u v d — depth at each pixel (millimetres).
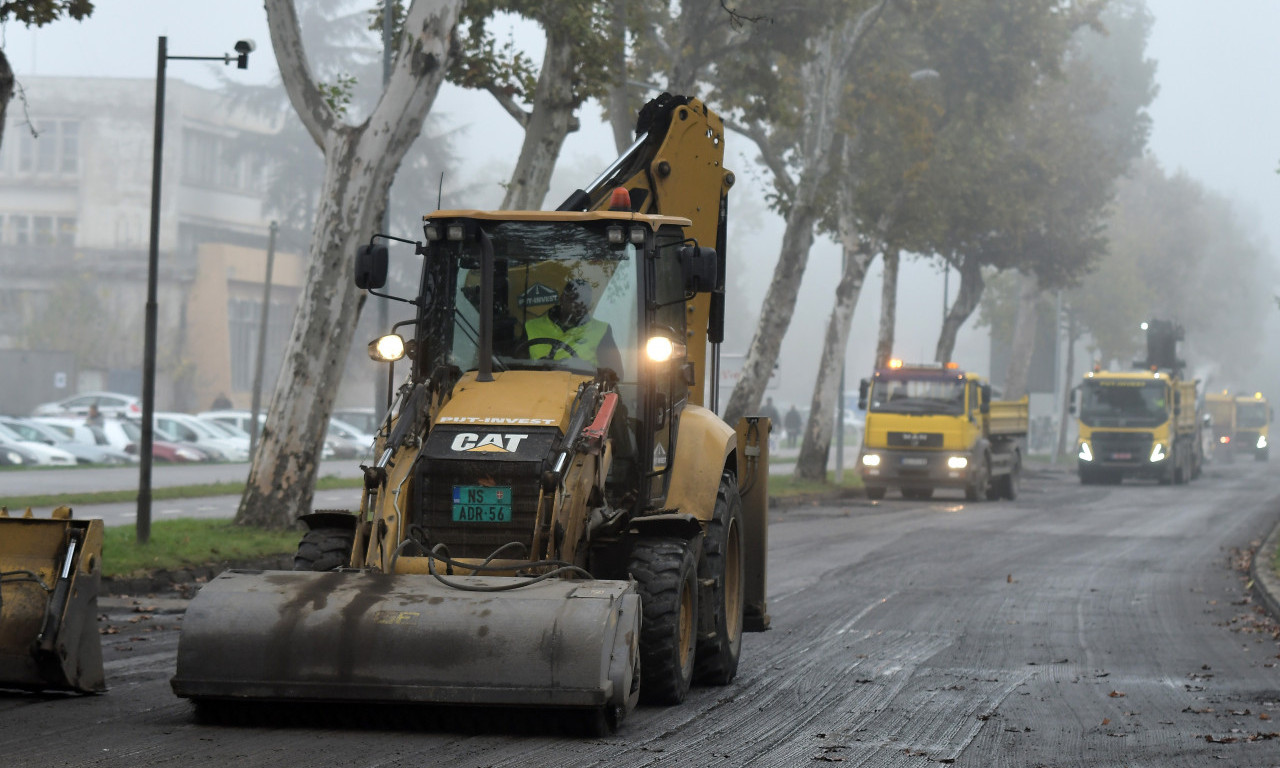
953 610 45562
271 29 57469
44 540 26172
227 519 59719
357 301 58750
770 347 105938
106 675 28750
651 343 26906
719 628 29188
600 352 27375
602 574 27656
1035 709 27953
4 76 41062
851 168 121188
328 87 61219
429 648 22562
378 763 20953
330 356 58344
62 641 25266
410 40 58062
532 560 24250
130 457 130125
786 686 29984
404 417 25562
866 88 116188
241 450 141125
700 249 27766
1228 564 63969
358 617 22797
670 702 26688
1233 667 34594
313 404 58250
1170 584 55344
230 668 22891
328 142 58250
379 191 58469
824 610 44875
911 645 37375
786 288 106250
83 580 25922
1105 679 32250
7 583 25391
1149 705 28734
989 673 32719
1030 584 54188
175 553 48719
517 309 27578
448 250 27828
